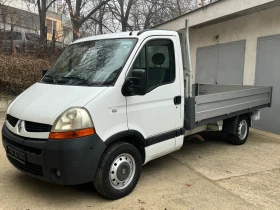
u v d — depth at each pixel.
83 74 4.21
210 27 10.94
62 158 3.39
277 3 7.87
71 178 3.46
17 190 4.17
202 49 11.47
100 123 3.64
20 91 11.32
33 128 3.65
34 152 3.60
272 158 5.94
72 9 17.42
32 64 11.95
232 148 6.61
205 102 5.27
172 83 4.67
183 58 4.98
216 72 10.76
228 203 3.95
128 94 3.94
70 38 18.12
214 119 5.65
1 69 11.02
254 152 6.33
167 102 4.60
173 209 3.74
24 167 3.85
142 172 5.01
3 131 4.16
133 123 4.08
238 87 7.66
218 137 7.58
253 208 3.84
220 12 9.36
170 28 12.16
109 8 19.77
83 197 4.02
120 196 3.98
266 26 8.54
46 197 3.99
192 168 5.27
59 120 3.46
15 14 15.72
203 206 3.85
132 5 21.81
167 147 4.68
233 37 9.84
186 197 4.09
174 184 4.52
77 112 3.47
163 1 20.84
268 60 8.54
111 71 4.02
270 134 8.20
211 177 4.85
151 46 4.38
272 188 4.47
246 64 9.35
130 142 4.29
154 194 4.15
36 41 14.98
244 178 4.84
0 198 3.92
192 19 10.73
